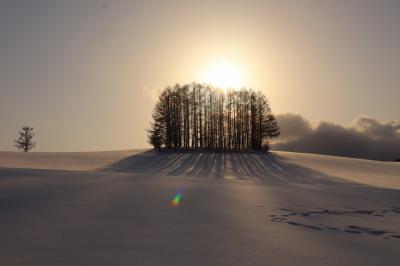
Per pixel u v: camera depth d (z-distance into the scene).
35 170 23.59
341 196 17.89
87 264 6.41
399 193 21.03
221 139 75.44
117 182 18.84
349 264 7.01
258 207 13.27
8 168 24.14
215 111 75.50
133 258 6.84
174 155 62.66
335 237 9.12
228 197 15.34
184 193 15.83
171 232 8.95
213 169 50.34
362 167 56.19
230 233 9.07
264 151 70.00
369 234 9.65
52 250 7.15
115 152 68.56
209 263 6.73
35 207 11.41
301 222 10.91
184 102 73.81
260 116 74.38
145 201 13.38
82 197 13.61
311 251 7.75
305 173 48.50
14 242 7.64
